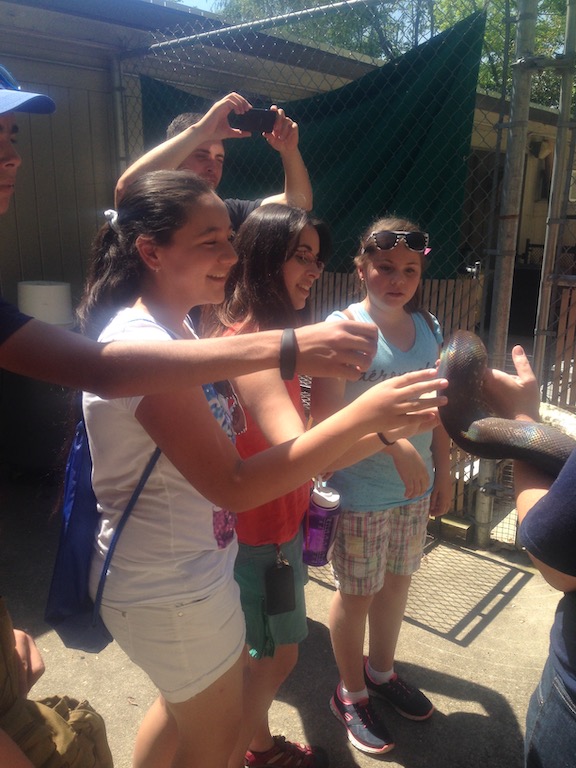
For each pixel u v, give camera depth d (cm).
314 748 245
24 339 114
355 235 445
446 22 1136
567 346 359
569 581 123
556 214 346
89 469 164
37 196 561
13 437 491
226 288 207
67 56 554
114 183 610
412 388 127
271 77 703
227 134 306
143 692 281
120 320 146
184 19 551
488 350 360
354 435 130
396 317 243
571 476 115
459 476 404
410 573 257
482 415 152
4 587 360
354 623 247
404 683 269
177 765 174
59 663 298
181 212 147
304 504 208
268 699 215
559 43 1458
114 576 158
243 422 192
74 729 136
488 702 275
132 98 602
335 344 114
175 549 155
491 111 724
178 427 133
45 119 554
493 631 320
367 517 236
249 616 206
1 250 546
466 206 692
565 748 128
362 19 1103
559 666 132
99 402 151
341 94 456
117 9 510
